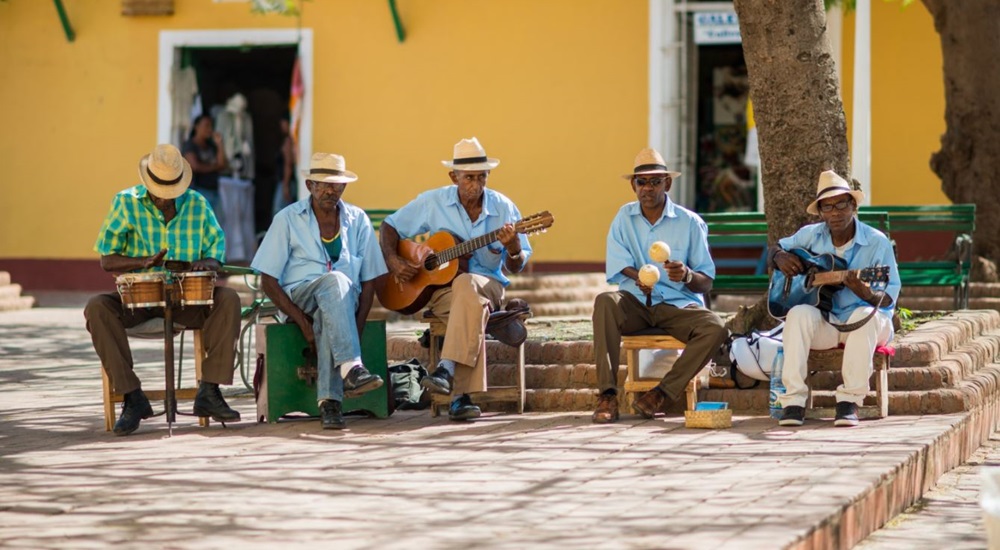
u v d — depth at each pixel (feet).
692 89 68.13
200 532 21.52
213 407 32.45
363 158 70.69
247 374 42.65
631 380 33.47
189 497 24.21
